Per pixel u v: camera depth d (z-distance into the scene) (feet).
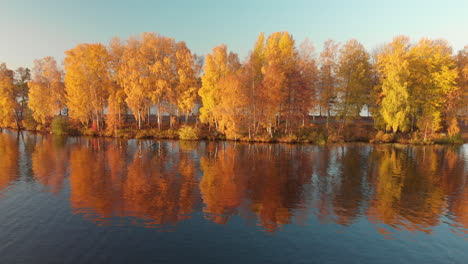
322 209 60.44
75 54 185.16
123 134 181.98
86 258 40.27
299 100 161.38
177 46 200.95
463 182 82.69
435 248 44.57
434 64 165.27
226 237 47.09
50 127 207.92
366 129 182.50
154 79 182.80
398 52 162.61
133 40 196.54
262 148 140.97
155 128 189.47
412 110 166.20
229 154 123.65
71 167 96.37
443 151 136.26
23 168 94.17
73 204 61.21
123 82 188.85
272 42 185.78
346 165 103.91
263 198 67.10
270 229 50.31
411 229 51.24
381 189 75.31
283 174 90.07
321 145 152.66
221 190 72.79
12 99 232.32
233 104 161.17
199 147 142.61
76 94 184.75
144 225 51.26
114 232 48.32
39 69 214.28
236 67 196.24
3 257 40.32
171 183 78.59
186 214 56.49
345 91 171.22
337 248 44.04
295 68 168.55
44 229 49.21
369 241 46.47
